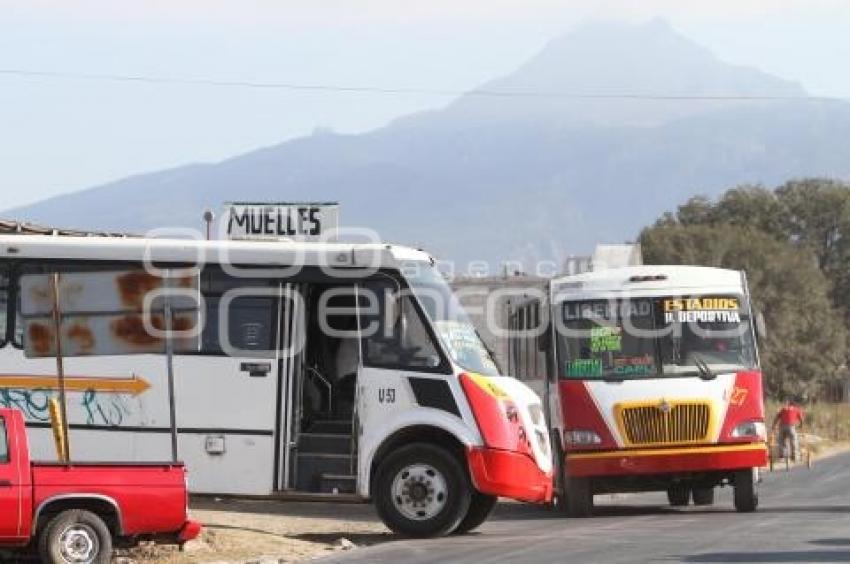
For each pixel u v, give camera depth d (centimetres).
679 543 4194
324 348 4697
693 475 5612
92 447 4709
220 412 4694
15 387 4731
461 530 4841
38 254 4753
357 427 4625
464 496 4578
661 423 5541
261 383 4678
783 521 4938
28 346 4741
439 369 4609
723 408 5534
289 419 4659
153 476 3850
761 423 5550
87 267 4753
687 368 5606
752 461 5506
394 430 4600
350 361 4688
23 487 3722
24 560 3847
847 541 4156
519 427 4647
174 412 4500
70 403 4728
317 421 4675
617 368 5641
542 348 5794
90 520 3781
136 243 4753
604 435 5575
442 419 4581
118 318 4734
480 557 4003
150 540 3900
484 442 4566
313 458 4656
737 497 5603
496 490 4569
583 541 4347
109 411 4716
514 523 5388
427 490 4581
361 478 4603
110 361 4728
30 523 3722
